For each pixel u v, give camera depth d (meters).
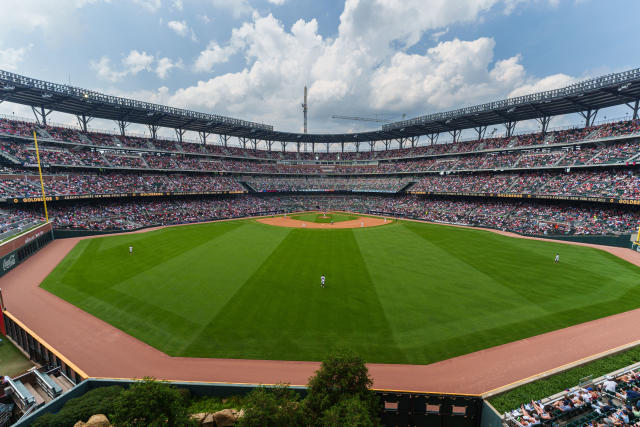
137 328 19.59
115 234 50.44
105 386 13.00
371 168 105.12
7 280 28.14
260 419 8.86
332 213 86.88
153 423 8.88
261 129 89.69
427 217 71.25
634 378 12.93
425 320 20.20
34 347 17.11
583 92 50.81
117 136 72.62
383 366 15.58
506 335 18.36
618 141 52.94
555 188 55.09
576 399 11.62
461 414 11.81
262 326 19.58
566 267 31.66
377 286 26.08
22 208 47.53
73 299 23.89
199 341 18.00
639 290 25.19
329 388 10.37
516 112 65.69
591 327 19.19
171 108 69.25
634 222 43.78
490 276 28.73
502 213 61.22
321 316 20.78
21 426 10.49
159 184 69.94
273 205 88.56
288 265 32.38
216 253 37.53
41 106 59.50
